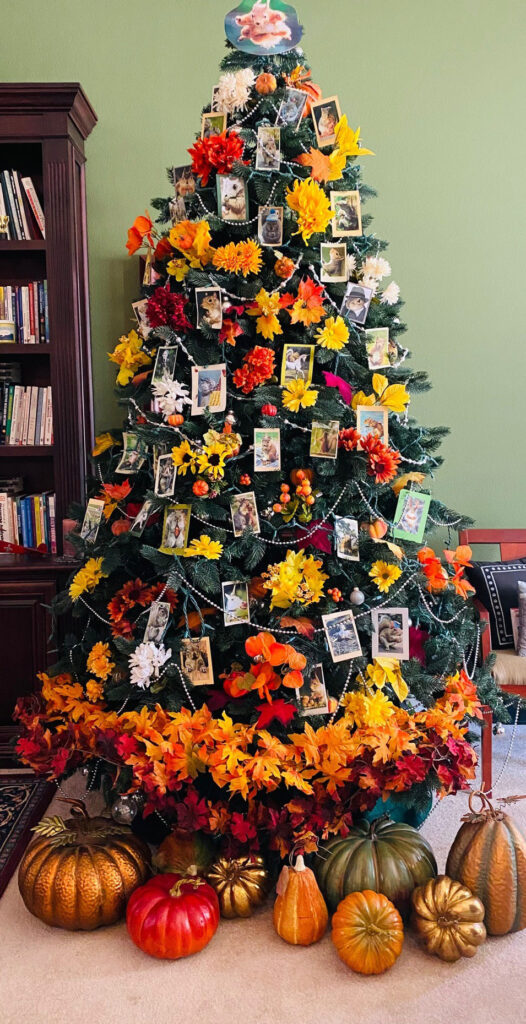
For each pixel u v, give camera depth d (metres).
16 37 2.97
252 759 1.84
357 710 1.97
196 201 2.11
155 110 3.00
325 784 1.98
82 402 2.84
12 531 2.87
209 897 1.79
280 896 1.80
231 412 2.01
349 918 1.69
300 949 1.77
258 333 2.07
